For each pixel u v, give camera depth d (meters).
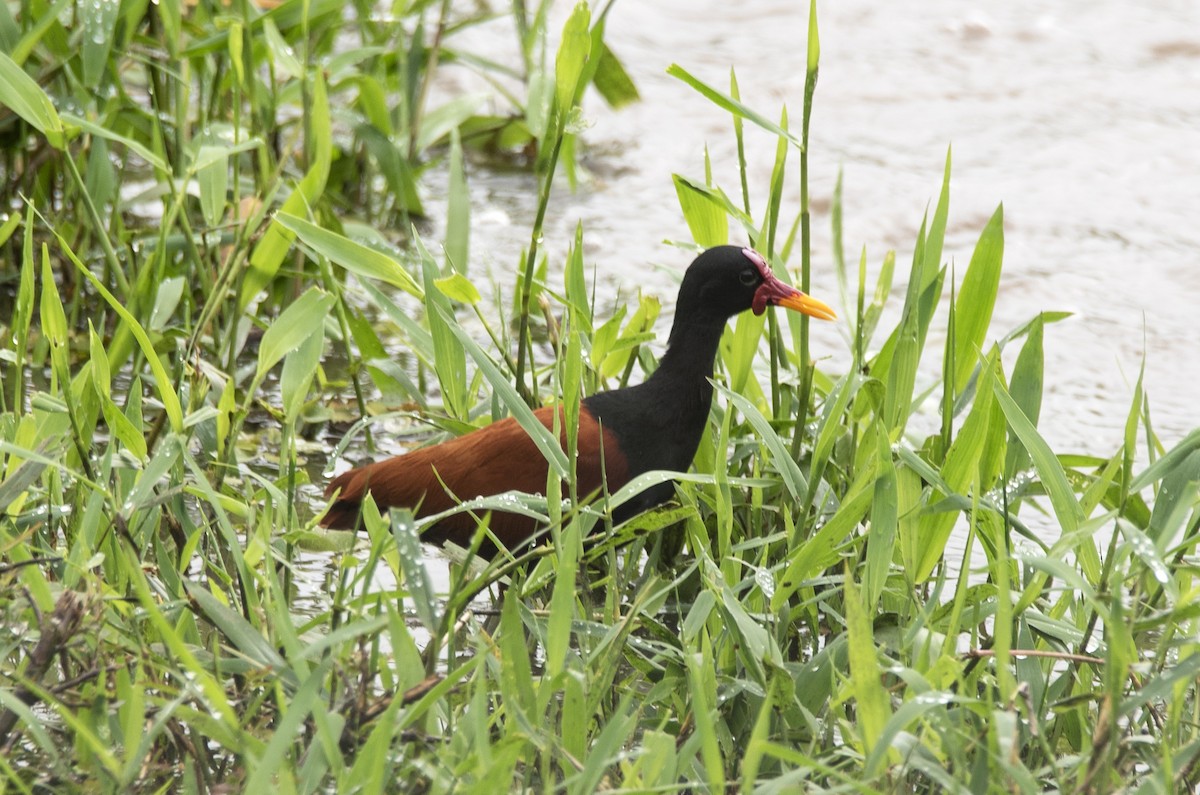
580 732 7.02
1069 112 19.81
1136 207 17.25
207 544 9.48
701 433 10.22
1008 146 18.77
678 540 10.37
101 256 14.04
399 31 16.06
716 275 9.99
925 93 20.28
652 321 10.70
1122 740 7.25
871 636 6.68
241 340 13.26
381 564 10.23
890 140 18.81
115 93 13.45
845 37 22.14
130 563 6.82
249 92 13.38
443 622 7.47
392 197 17.02
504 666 7.06
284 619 7.04
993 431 8.75
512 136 18.27
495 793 6.35
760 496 9.92
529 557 7.87
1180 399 13.20
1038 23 22.83
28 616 7.14
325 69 13.66
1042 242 16.30
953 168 18.11
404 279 9.70
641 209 17.06
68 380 8.35
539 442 8.09
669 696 8.09
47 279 8.55
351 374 12.21
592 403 10.04
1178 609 6.89
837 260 10.86
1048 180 17.84
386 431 12.38
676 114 19.58
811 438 10.47
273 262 11.46
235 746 6.49
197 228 14.66
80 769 7.20
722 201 10.08
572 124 9.95
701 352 10.08
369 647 8.31
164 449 8.02
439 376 10.17
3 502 7.65
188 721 6.59
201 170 11.82
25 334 9.23
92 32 11.72
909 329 8.85
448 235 12.84
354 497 9.92
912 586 8.41
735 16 22.84
